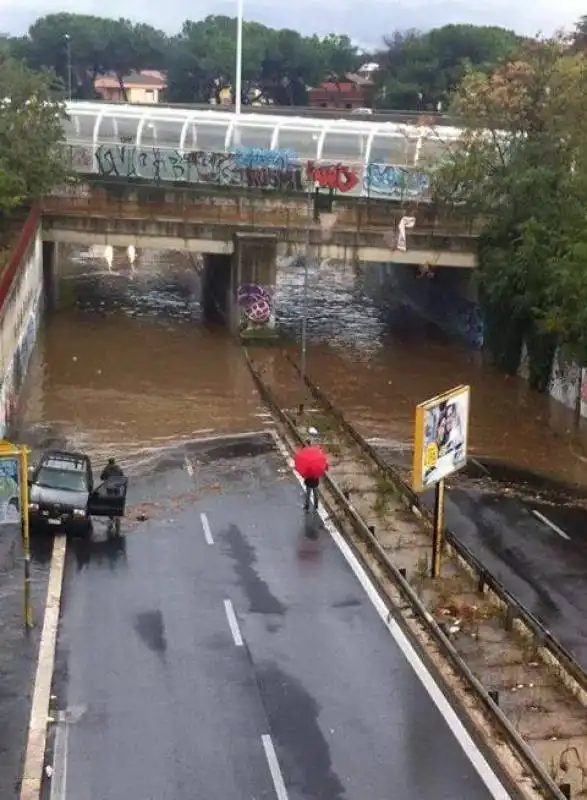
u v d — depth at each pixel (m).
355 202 53.16
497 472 34.44
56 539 26.25
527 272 42.44
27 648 20.48
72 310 55.31
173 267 68.44
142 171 56.75
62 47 132.75
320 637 21.38
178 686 19.27
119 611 22.30
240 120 57.47
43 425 37.19
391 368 47.19
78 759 16.88
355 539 26.83
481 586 23.45
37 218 49.03
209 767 16.78
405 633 21.69
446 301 55.78
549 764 17.02
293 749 17.38
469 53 105.94
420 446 22.12
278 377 44.69
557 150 44.38
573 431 39.22
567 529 29.30
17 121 47.19
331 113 91.88
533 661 20.45
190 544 26.30
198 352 48.12
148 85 141.12
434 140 55.12
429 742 17.70
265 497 29.98
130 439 35.84
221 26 134.25
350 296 63.03
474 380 45.62
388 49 134.50
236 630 21.58
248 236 48.97
